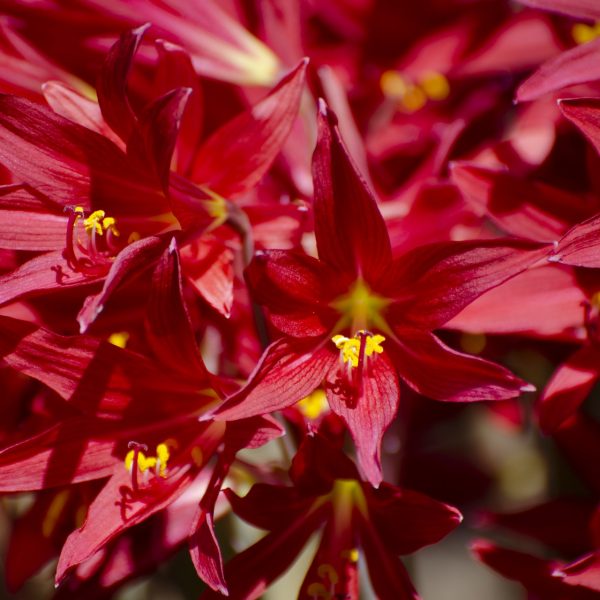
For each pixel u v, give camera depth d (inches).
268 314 16.7
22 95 17.8
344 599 17.2
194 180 17.4
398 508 16.8
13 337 16.9
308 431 16.5
